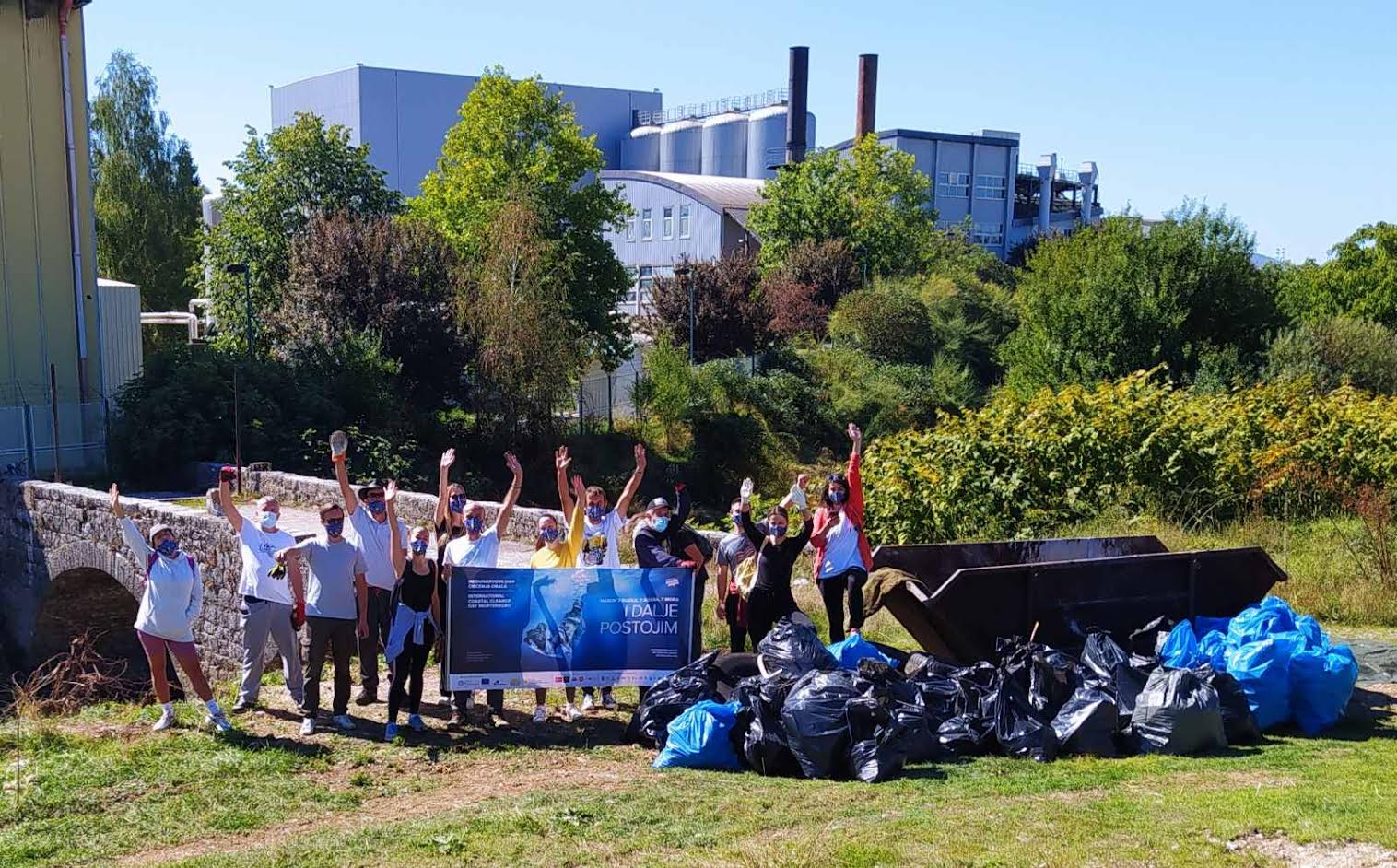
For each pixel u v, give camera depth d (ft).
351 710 32.81
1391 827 19.74
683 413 127.85
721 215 220.02
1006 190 269.44
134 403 90.02
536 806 23.68
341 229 119.85
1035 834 20.11
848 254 184.55
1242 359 111.24
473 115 145.89
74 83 94.07
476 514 31.24
